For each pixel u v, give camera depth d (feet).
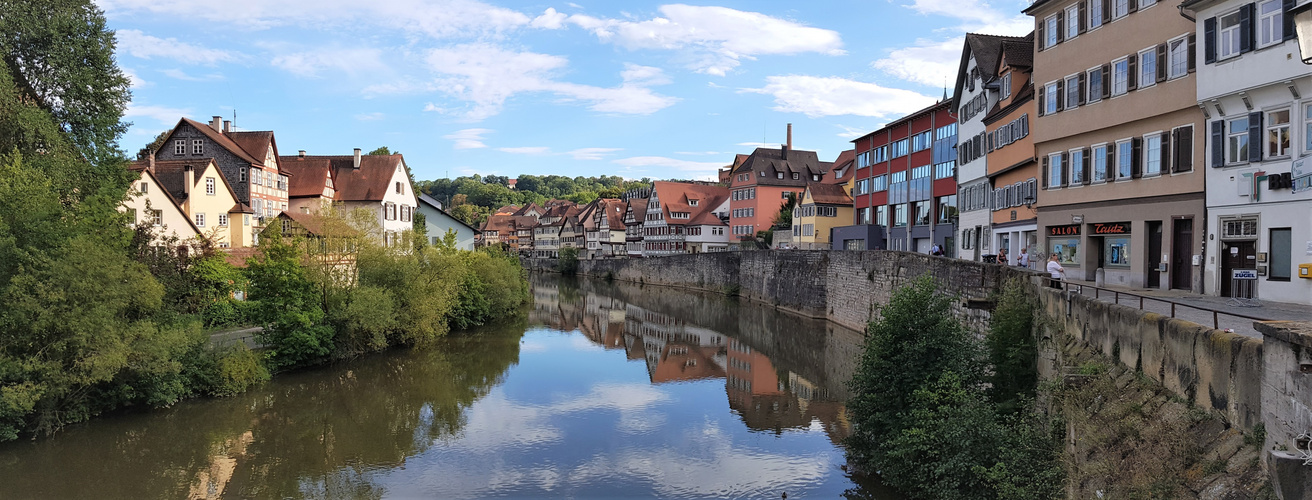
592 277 331.98
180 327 72.49
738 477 56.80
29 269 58.90
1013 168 102.99
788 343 123.75
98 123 87.15
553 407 79.00
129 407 72.79
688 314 173.58
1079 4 81.66
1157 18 69.46
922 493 48.39
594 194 561.43
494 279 152.35
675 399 82.89
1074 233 84.12
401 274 110.01
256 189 171.42
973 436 43.93
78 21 85.15
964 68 128.98
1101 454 33.22
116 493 53.83
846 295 135.13
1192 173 65.67
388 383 90.02
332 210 103.71
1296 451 21.12
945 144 147.74
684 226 325.01
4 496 52.65
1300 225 54.54
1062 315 49.42
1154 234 72.18
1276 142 56.59
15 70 82.02
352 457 62.03
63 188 77.56
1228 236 61.87
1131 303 53.83
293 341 92.53
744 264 203.31
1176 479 27.09
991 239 114.42
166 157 166.81
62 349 59.47
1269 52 55.67
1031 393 51.16
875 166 187.42
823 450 63.10
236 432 68.74
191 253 110.73
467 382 91.50
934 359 53.42
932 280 56.29
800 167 289.33
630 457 61.67
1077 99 81.87
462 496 53.36
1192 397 30.09
